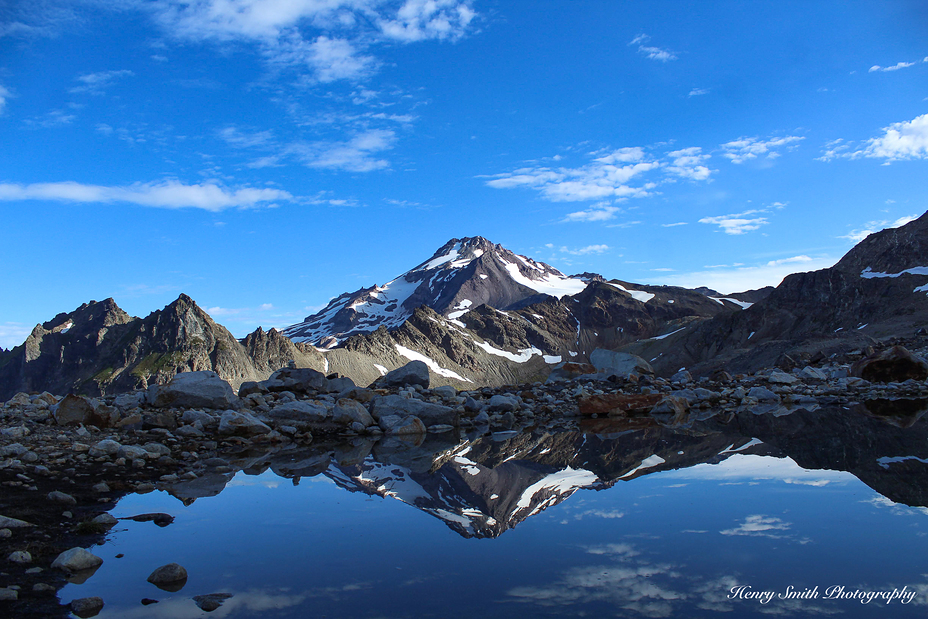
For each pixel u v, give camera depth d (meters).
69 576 5.15
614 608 4.25
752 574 4.86
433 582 4.90
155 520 7.00
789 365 37.31
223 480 9.41
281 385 19.81
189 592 4.76
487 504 7.66
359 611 4.31
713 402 21.02
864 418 15.56
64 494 7.92
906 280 177.75
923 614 4.01
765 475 8.73
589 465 10.21
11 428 13.38
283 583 4.94
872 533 5.91
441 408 16.81
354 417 15.69
